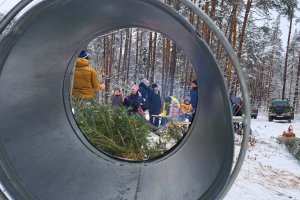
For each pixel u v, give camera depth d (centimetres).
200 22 1623
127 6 193
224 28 2114
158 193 222
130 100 790
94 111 476
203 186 188
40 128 225
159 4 167
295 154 782
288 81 6294
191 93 812
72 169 234
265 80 5775
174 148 263
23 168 198
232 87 2334
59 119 248
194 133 237
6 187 187
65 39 225
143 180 247
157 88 876
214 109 189
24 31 187
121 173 257
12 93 201
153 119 876
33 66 213
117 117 467
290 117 2445
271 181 531
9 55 190
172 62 2402
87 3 193
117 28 251
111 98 819
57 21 201
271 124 2095
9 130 199
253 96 5297
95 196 225
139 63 4053
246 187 478
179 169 230
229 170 171
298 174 608
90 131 441
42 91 230
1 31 180
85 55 589
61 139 242
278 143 1038
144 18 203
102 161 263
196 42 173
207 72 188
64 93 257
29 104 218
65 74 252
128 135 452
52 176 214
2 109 195
